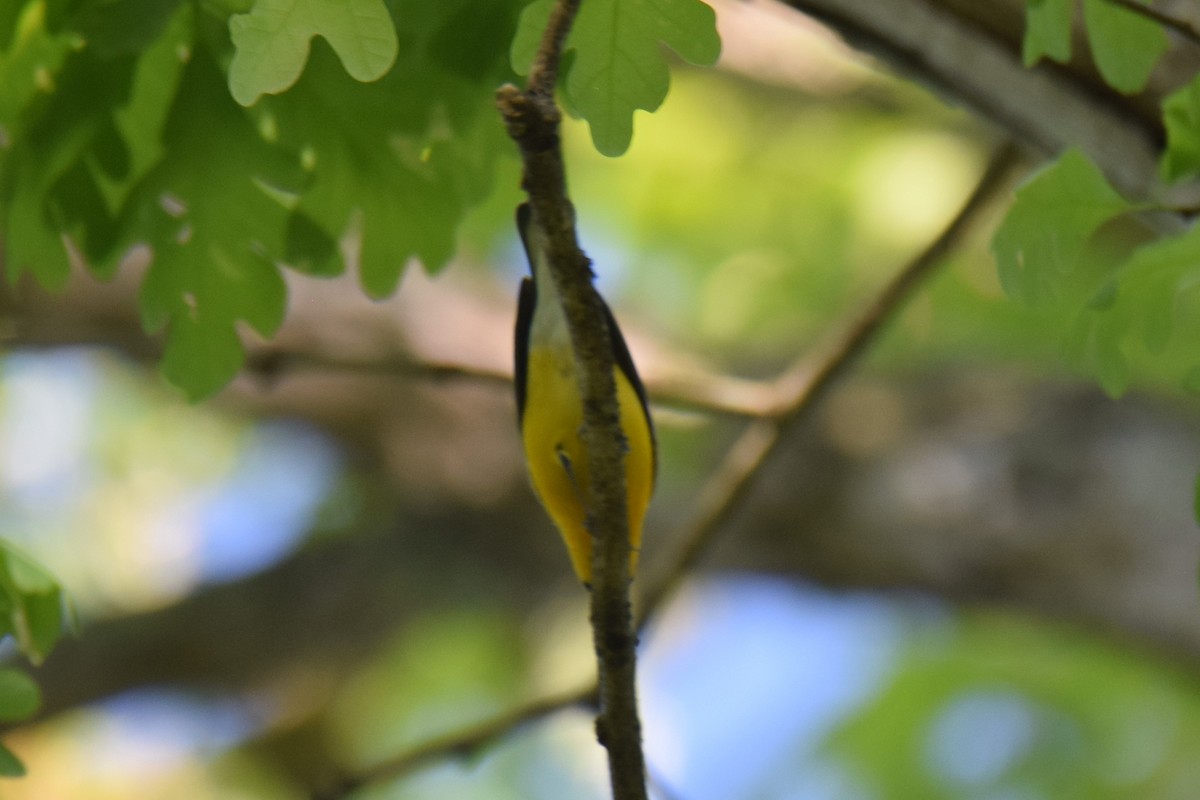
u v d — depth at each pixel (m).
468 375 8.69
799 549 11.88
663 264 15.83
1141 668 15.11
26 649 5.81
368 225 6.43
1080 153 4.93
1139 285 5.11
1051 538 11.05
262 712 16.95
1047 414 11.91
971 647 15.84
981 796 15.52
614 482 4.78
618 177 15.75
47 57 5.94
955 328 13.66
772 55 14.10
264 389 8.55
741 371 14.26
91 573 17.00
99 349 12.15
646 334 14.76
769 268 15.11
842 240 14.79
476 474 13.84
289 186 6.18
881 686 16.16
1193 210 5.04
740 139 15.37
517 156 6.42
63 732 16.84
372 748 17.38
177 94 6.03
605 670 4.99
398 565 14.90
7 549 5.77
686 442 13.36
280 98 6.08
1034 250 5.05
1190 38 5.04
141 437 17.64
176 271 6.28
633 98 5.02
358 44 4.50
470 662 17.39
